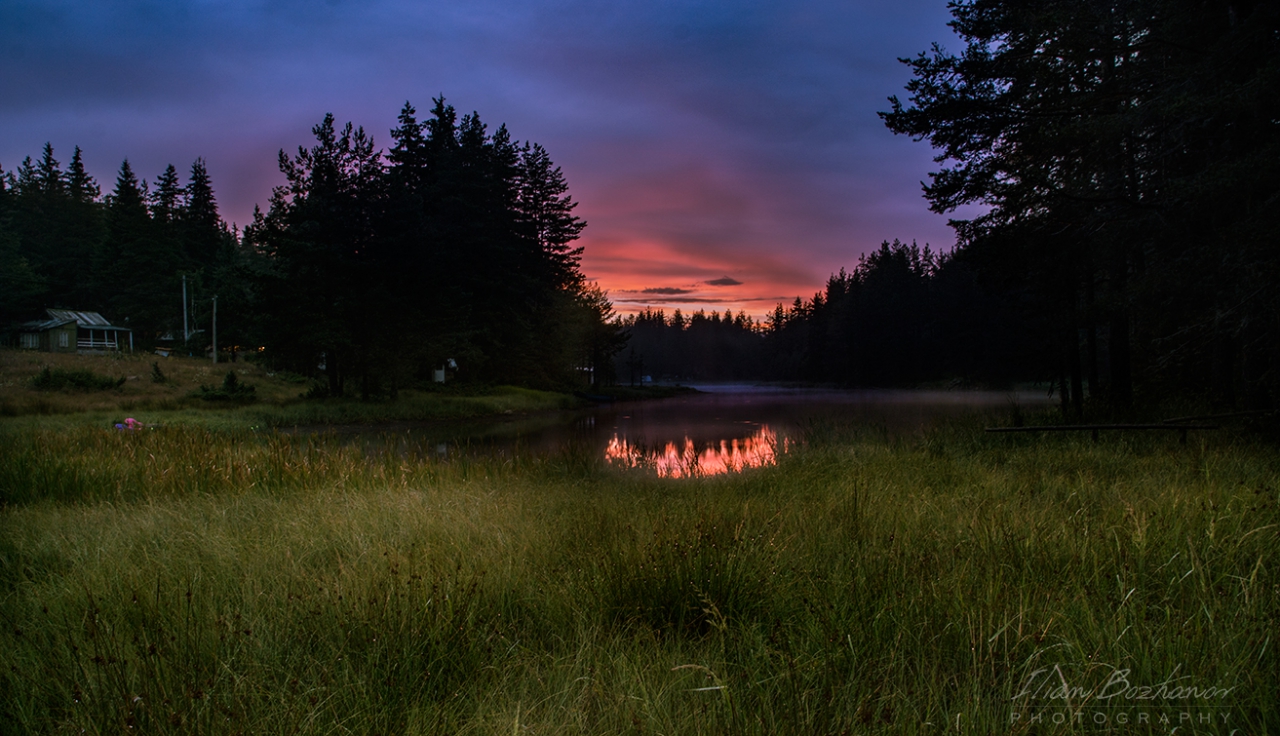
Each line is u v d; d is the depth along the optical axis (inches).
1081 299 556.1
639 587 113.9
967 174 500.7
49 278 2714.1
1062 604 100.0
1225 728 70.3
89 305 2746.1
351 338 1080.8
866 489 219.6
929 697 77.2
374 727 74.4
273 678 86.7
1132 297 423.5
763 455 442.3
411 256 1182.9
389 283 1149.1
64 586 123.7
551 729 74.1
